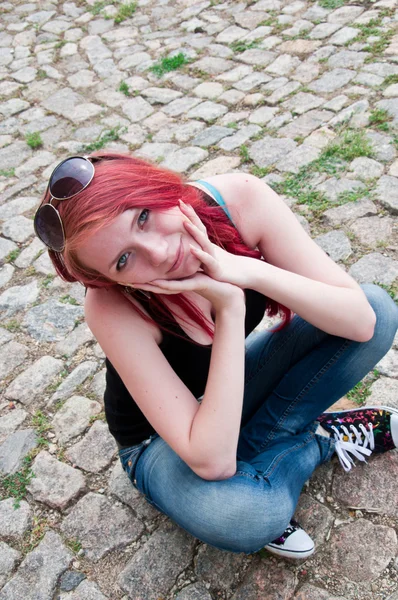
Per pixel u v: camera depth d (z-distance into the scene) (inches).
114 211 52.3
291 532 74.8
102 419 97.9
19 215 145.6
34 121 177.0
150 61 189.6
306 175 132.2
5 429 100.4
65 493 89.0
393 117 140.3
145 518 83.9
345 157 133.0
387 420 81.4
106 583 78.5
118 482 88.8
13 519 87.6
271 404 79.0
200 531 68.3
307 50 173.3
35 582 80.1
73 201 52.5
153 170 56.7
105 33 213.3
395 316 74.5
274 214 70.9
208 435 63.1
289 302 67.4
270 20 192.9
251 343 83.0
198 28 200.7
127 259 55.8
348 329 69.5
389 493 80.3
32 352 112.6
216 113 159.9
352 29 175.8
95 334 65.9
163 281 59.6
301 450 77.4
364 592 72.0
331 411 89.7
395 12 177.8
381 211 119.0
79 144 163.5
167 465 70.8
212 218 66.6
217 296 62.6
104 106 175.9
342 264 111.0
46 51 210.5
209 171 141.5
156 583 77.4
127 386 66.1
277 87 162.7
